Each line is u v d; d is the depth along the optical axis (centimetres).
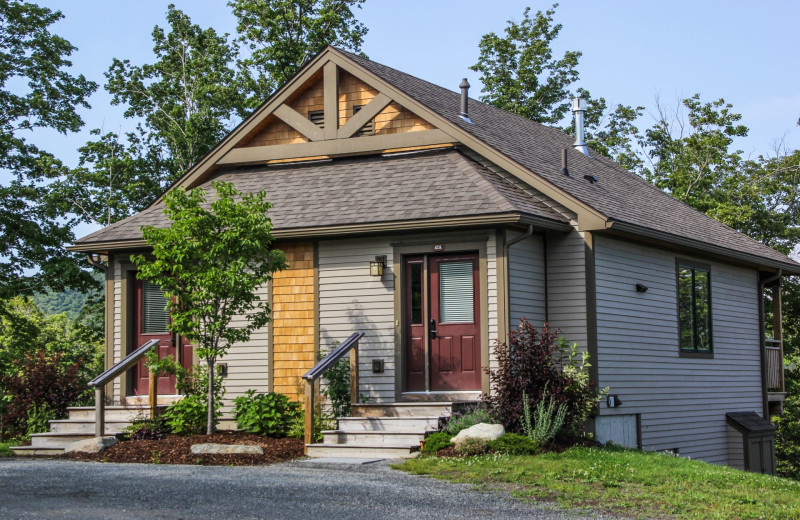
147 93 3259
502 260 1513
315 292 1639
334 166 1856
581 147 2422
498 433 1346
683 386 1903
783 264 2273
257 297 1489
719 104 3597
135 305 1773
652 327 1803
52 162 2795
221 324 1463
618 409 1656
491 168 1734
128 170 3102
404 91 1792
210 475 1137
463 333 1548
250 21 3356
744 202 3538
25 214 2678
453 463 1239
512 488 1088
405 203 1598
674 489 1119
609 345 1647
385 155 1848
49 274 2619
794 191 3591
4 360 2883
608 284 1662
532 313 1597
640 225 1686
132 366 1728
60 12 2781
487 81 3709
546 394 1406
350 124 1834
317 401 1598
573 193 1656
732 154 3606
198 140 3228
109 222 3003
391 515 914
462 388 1538
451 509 955
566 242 1636
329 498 988
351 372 1549
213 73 3303
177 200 1460
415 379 1569
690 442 1911
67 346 3575
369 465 1273
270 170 1914
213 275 1407
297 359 1641
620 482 1148
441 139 1756
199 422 1530
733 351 2142
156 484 1053
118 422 1578
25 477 1109
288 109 1892
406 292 1591
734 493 1105
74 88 2797
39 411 1792
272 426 1508
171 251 1437
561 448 1379
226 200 1455
